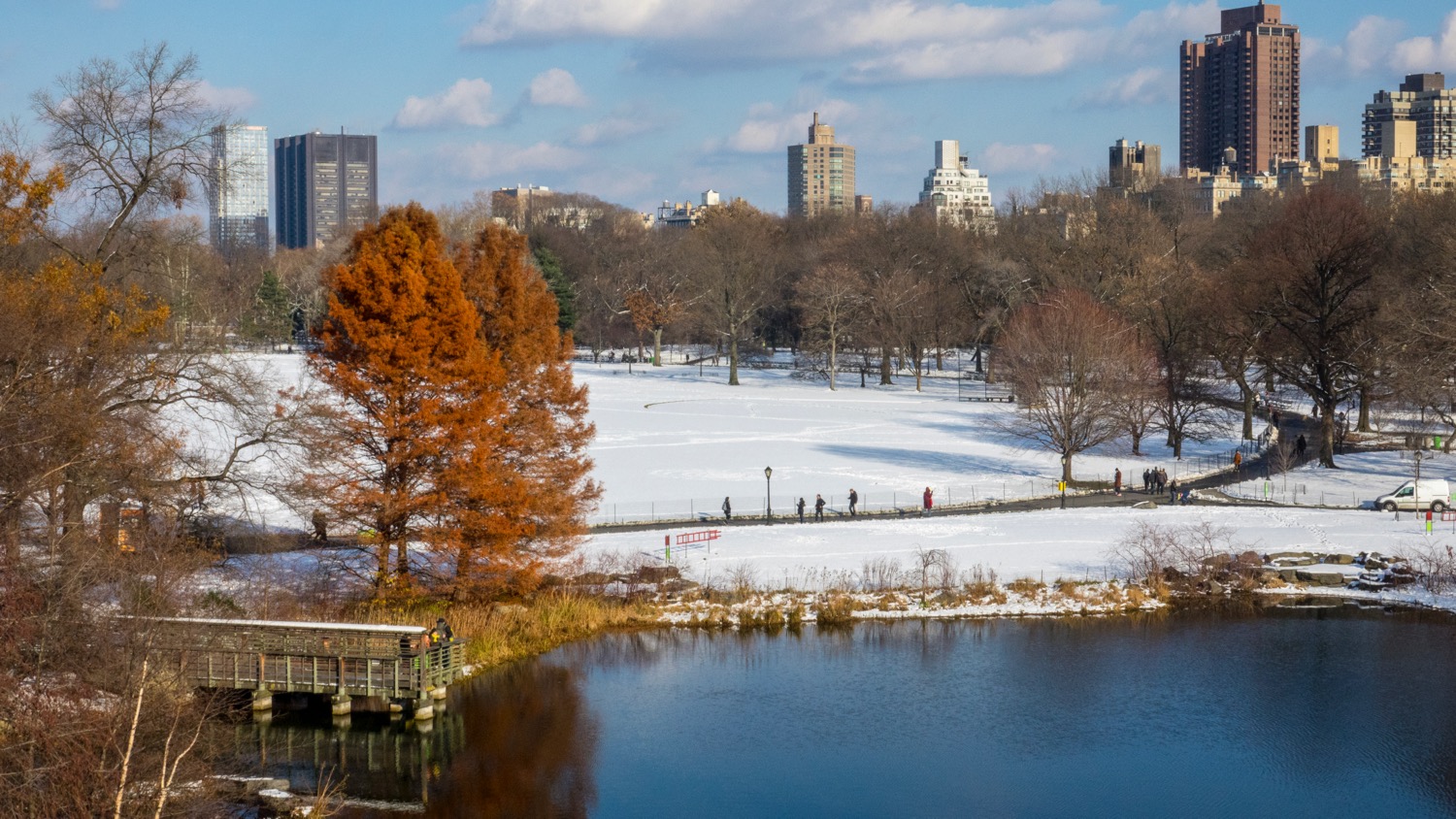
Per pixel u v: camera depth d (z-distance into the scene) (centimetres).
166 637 3075
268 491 4269
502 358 4509
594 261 17538
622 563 5359
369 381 4212
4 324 3350
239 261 18688
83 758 2456
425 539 4238
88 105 3947
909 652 4472
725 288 13912
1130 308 10512
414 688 3781
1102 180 16950
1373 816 3178
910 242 15012
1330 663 4297
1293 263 8081
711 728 3775
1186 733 3709
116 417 3747
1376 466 8050
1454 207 9538
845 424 10362
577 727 3775
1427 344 7962
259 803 3181
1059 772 3438
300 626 3819
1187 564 5284
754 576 5250
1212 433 9306
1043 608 4928
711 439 9450
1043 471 8094
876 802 3272
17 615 2755
